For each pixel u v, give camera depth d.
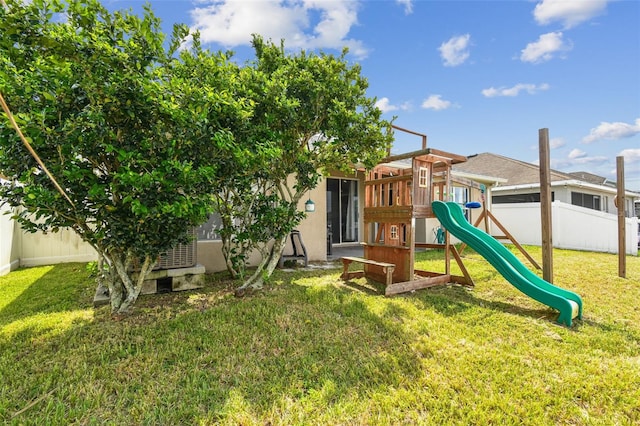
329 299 4.36
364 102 4.97
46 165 2.85
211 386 2.34
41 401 2.13
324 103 4.74
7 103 2.65
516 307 4.24
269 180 5.30
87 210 3.13
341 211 10.99
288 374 2.51
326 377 2.47
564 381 2.46
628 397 2.27
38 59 2.77
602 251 10.10
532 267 7.17
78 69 2.91
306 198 7.85
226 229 4.97
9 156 2.77
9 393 2.20
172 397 2.20
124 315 3.64
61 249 7.12
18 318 3.58
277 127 4.55
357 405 2.16
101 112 2.90
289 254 7.50
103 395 2.21
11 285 5.05
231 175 3.84
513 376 2.52
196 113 3.17
